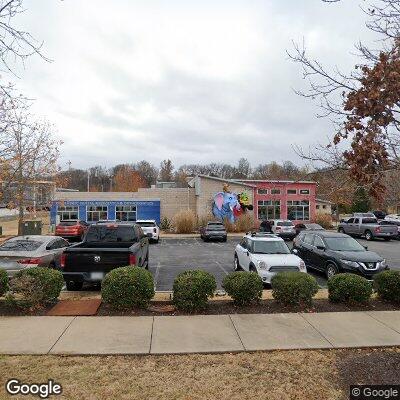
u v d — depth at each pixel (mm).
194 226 38094
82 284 10773
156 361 5562
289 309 8023
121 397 4562
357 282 8344
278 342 6281
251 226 40594
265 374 5223
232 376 5148
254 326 7012
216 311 7871
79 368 5297
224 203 42188
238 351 5930
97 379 5000
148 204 43688
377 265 12070
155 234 28562
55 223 39719
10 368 5262
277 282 8242
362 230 32281
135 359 5617
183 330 6754
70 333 6539
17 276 7863
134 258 9922
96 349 5891
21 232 25875
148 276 8031
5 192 19078
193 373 5211
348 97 4445
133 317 7434
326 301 8688
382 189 4508
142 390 4738
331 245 13508
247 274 8375
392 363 5586
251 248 12898
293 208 45094
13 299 7789
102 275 9758
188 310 7801
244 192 43188
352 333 6723
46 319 7262
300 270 11539
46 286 7895
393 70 4070
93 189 93750
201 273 8148
